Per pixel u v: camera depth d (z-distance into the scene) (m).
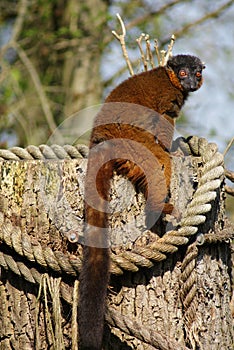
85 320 8.87
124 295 9.62
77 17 29.58
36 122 28.39
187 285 9.78
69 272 9.57
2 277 10.01
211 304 10.19
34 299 9.91
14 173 10.05
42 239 9.81
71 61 30.72
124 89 12.05
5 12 30.38
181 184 10.29
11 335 9.92
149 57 13.88
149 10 29.22
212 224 10.39
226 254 10.83
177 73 12.69
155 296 9.65
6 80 26.53
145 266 9.45
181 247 9.91
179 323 9.71
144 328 9.36
